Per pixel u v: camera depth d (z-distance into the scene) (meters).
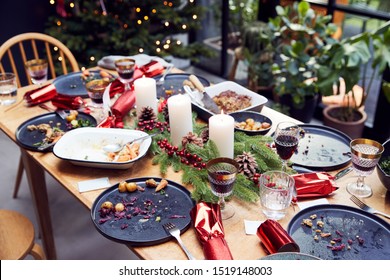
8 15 3.38
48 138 1.66
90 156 1.57
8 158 3.02
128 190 1.39
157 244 1.20
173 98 1.55
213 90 1.94
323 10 2.98
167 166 1.52
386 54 2.48
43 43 3.56
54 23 3.37
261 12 3.37
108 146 1.59
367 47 2.51
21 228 1.72
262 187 1.22
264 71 3.14
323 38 2.78
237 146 1.49
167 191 1.40
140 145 1.57
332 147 1.60
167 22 3.35
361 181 1.39
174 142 1.59
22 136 1.72
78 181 1.46
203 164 1.43
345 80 2.56
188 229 1.25
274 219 1.26
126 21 3.21
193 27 3.54
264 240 1.16
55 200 2.60
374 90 3.26
